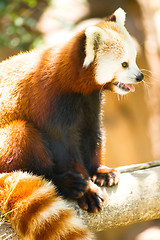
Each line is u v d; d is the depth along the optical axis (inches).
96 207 294.4
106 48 327.9
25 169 308.8
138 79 331.9
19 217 268.4
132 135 762.2
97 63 326.3
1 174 291.6
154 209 306.8
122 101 741.9
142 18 805.9
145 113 764.0
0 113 326.6
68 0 995.9
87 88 329.1
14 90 330.3
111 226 302.7
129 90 342.0
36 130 319.0
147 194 307.4
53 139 320.8
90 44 319.3
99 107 353.4
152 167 346.9
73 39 335.6
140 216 305.4
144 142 772.0
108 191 308.3
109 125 757.3
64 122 320.2
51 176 314.5
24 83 329.4
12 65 345.4
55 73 321.7
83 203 294.7
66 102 322.0
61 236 263.7
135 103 750.5
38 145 312.2
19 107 327.0
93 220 295.9
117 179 315.0
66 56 325.1
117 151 765.9
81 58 321.4
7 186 280.7
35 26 869.8
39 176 292.5
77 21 911.7
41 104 319.6
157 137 782.5
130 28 780.6
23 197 273.7
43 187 279.3
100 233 695.1
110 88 345.7
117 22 360.5
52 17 885.8
